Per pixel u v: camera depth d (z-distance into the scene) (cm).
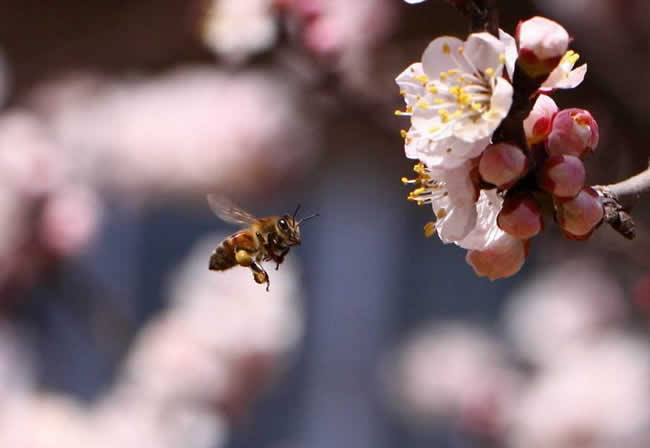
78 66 118
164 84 129
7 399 101
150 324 112
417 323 166
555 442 102
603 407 101
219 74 128
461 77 41
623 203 42
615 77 79
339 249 167
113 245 149
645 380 104
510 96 40
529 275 144
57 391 116
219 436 104
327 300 170
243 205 129
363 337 169
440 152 40
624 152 75
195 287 111
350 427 164
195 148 124
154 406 103
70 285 103
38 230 100
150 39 110
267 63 74
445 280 165
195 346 105
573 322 115
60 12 111
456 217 41
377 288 169
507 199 41
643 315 114
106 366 118
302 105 121
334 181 151
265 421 160
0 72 116
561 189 41
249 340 106
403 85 41
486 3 41
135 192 131
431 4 92
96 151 129
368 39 88
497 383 128
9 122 109
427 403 133
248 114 123
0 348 106
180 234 154
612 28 88
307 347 167
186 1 102
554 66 40
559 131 41
